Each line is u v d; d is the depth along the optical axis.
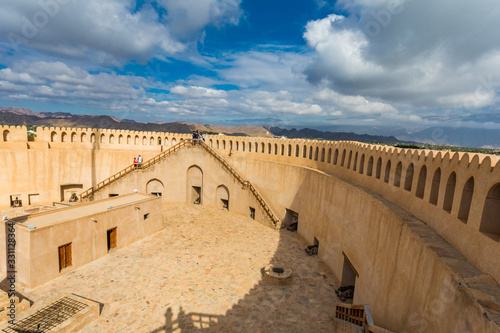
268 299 13.91
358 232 13.24
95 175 30.94
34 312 11.55
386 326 8.99
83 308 11.84
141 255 18.11
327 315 12.87
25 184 27.97
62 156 29.42
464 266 6.09
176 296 13.88
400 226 9.14
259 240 21.50
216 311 12.87
